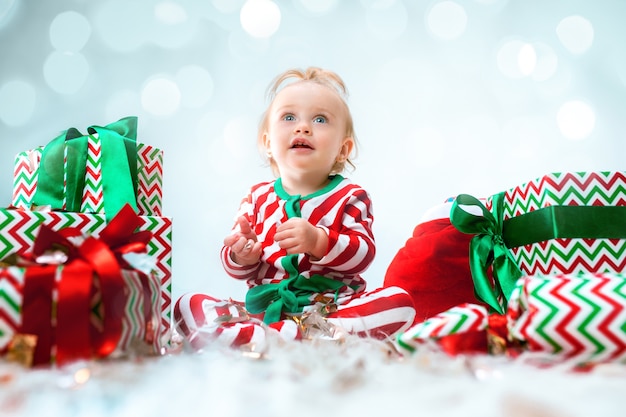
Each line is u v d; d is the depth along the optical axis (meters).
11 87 2.19
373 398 0.56
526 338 0.77
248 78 2.21
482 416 0.49
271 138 1.51
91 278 0.71
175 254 2.14
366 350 0.84
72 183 1.15
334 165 1.55
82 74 2.20
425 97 2.19
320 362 0.71
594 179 1.16
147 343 0.81
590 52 2.13
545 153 2.13
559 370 0.67
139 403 0.55
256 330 1.04
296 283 1.31
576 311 0.74
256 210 1.48
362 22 2.22
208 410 0.53
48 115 2.20
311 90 1.49
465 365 0.66
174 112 2.18
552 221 1.15
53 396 0.58
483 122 2.16
